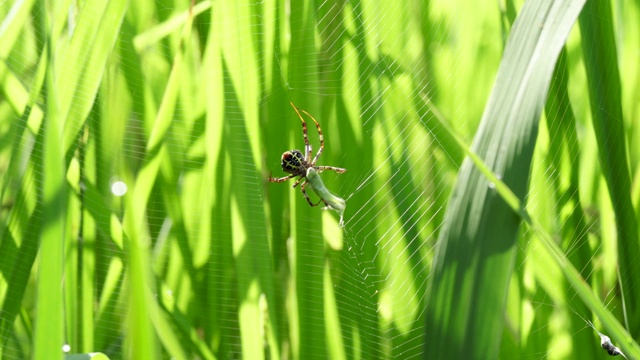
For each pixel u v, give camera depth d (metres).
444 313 0.43
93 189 0.48
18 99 0.47
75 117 0.48
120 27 0.49
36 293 0.41
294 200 0.50
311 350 0.49
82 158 0.49
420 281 0.51
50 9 0.48
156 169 0.49
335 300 0.50
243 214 0.49
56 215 0.42
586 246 0.51
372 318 0.51
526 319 0.51
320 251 0.50
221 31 0.51
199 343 0.48
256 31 0.51
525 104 0.43
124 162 0.50
